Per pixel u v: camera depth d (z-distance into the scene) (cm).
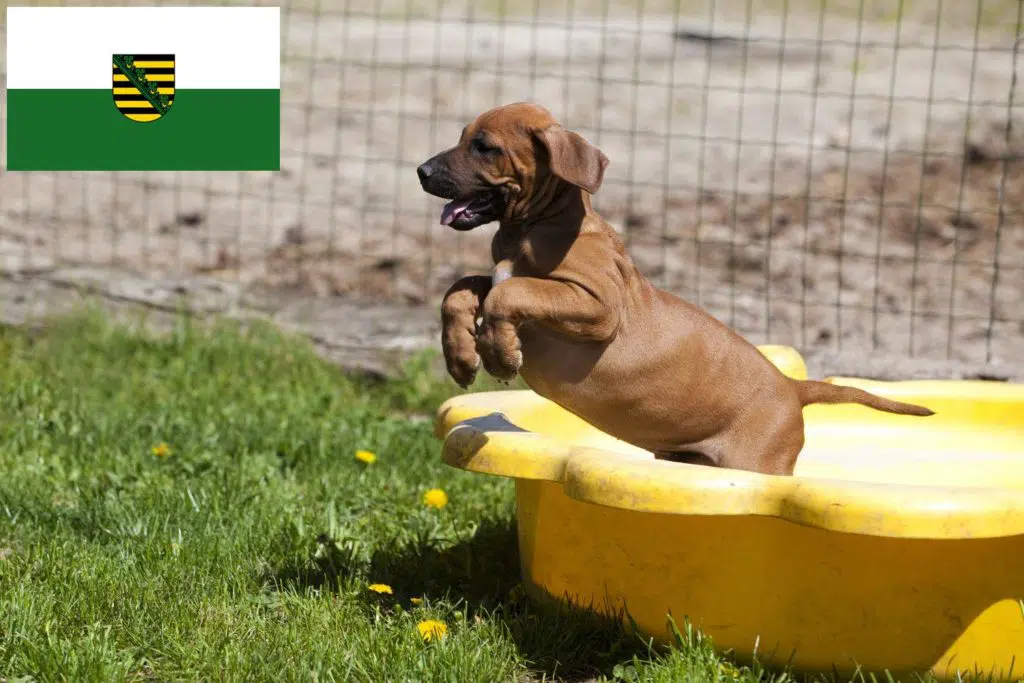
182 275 1215
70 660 505
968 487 472
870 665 505
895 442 738
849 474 685
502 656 530
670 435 573
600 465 497
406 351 1055
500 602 602
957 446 727
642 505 483
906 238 1315
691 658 509
